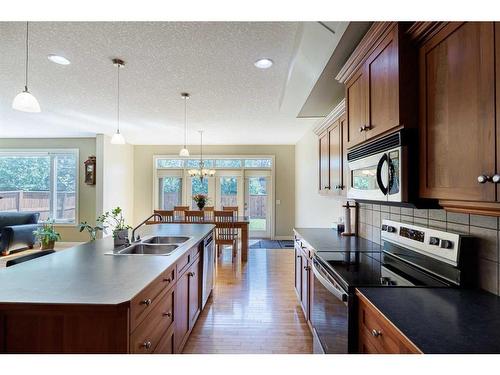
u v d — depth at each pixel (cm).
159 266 179
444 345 88
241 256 539
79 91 353
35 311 121
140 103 404
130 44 237
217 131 610
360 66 184
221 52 251
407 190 134
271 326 278
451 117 112
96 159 638
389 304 119
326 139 345
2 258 532
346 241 264
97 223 618
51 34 221
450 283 143
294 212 782
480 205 100
